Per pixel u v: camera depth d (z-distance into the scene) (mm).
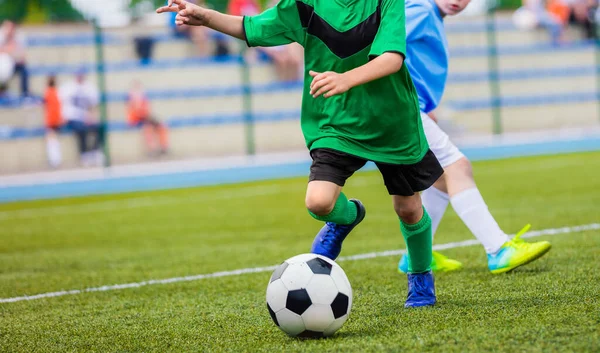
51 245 16641
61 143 37250
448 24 44406
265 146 41438
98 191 30984
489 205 18984
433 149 10211
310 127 7773
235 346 6977
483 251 12328
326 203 7234
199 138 39969
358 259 12258
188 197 26391
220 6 38875
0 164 36469
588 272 9711
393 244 13773
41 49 38281
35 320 8922
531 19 45562
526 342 6336
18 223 21641
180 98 39875
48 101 36156
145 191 29969
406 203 7875
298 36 7633
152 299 9922
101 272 12625
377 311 8117
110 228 19234
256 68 40969
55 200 28531
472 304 8141
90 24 38875
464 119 44094
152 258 13953
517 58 45469
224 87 40875
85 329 8227
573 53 46656
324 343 6770
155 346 7227
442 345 6402
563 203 18281
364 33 7340
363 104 7418
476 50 44531
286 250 13969
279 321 6953
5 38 36562
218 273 11773
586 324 6859
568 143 38938
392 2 7234
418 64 9898
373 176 29875
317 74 6625
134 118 37719
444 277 10156
